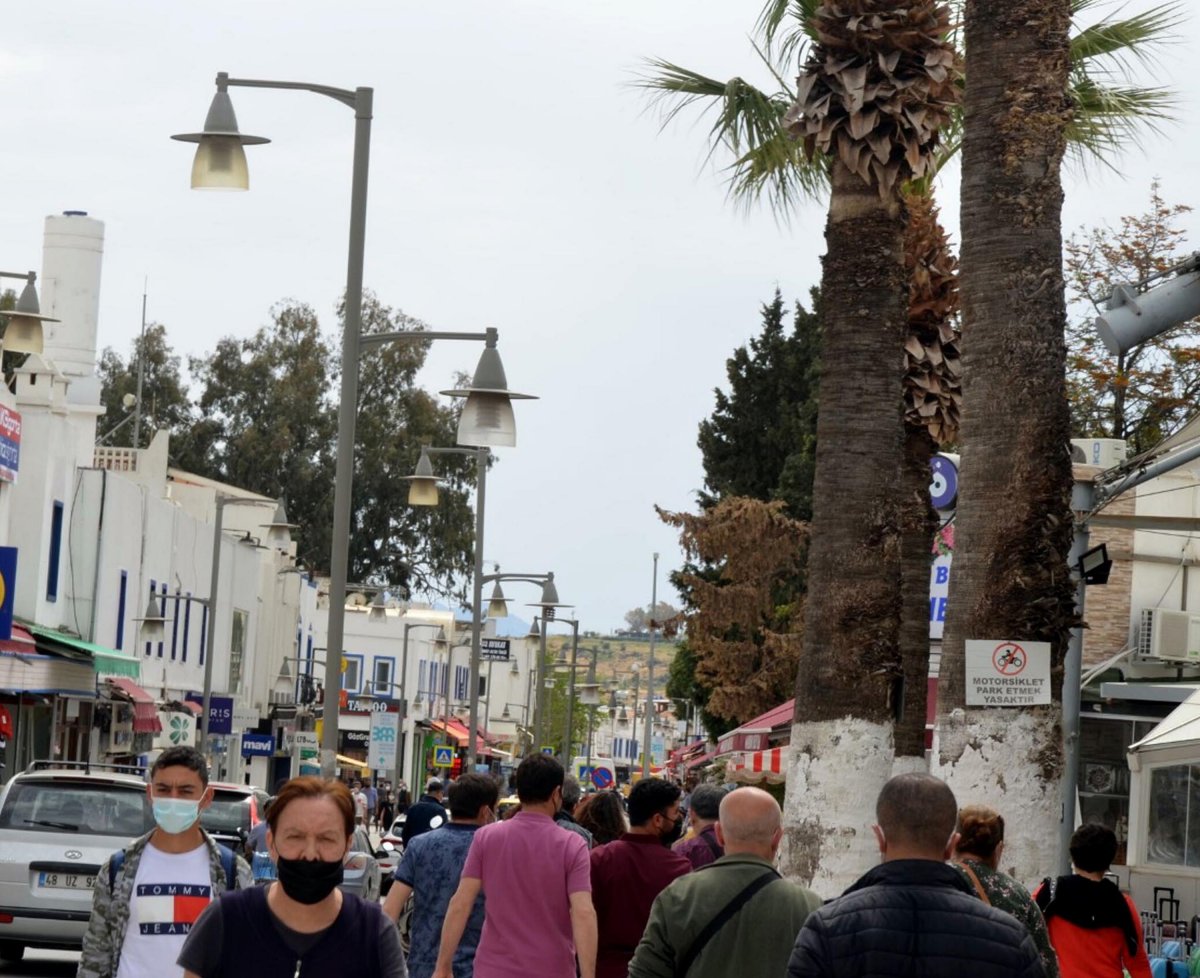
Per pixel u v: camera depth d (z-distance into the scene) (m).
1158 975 17.47
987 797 12.17
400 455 93.06
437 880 12.42
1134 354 50.66
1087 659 36.31
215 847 8.63
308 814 6.08
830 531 14.72
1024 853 12.12
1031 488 12.39
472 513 94.75
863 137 15.10
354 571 93.94
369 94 24.73
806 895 8.71
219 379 94.06
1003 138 12.65
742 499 52.56
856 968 6.83
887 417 14.85
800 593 53.81
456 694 135.12
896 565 14.70
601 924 11.50
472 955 12.28
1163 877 26.64
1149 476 20.00
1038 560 12.34
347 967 6.12
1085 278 51.88
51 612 48.06
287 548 85.31
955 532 12.62
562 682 154.75
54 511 48.25
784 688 52.06
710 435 70.31
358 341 24.88
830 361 15.00
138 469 62.59
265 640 80.94
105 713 51.66
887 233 15.10
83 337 56.16
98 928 8.43
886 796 7.17
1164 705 34.69
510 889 10.88
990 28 12.75
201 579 66.69
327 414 93.94
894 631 14.59
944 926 6.86
